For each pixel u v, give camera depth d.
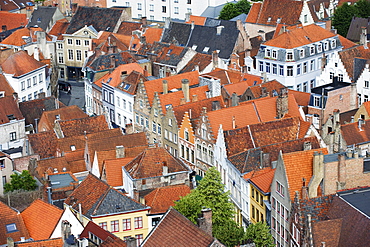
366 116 182.75
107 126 191.75
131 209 145.00
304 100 196.75
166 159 160.62
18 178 162.00
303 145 158.00
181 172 159.50
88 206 145.88
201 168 178.38
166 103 195.75
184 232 114.94
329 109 190.88
